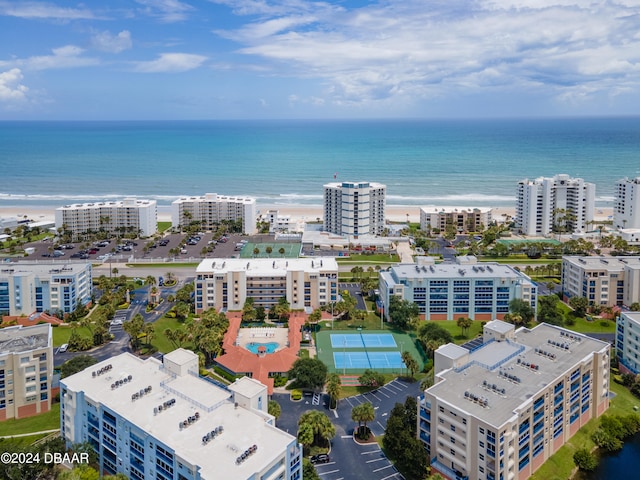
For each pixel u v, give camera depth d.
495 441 117.31
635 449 146.25
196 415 120.00
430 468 131.38
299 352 199.62
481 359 148.88
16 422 154.25
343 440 146.62
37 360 157.12
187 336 196.25
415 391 172.12
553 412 137.50
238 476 101.50
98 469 130.12
